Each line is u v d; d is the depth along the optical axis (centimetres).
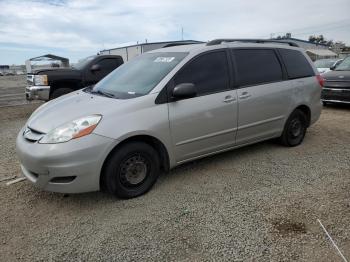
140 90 388
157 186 400
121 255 272
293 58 537
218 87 427
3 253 278
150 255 271
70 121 340
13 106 1191
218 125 426
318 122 752
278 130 516
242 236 294
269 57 498
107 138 335
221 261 262
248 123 463
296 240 286
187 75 402
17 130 747
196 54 416
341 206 342
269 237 291
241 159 490
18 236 302
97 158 332
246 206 347
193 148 411
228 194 376
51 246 287
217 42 446
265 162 477
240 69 454
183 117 389
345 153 516
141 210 344
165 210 343
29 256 274
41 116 377
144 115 362
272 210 337
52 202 366
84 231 308
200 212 337
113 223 321
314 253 269
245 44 474
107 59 995
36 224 322
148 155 372
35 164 329
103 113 346
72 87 941
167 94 381
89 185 336
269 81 487
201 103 405
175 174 436
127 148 353
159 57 444
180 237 295
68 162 321
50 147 324
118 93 398
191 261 263
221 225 312
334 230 299
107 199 370
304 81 539
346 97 874
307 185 397
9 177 440
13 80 3784
